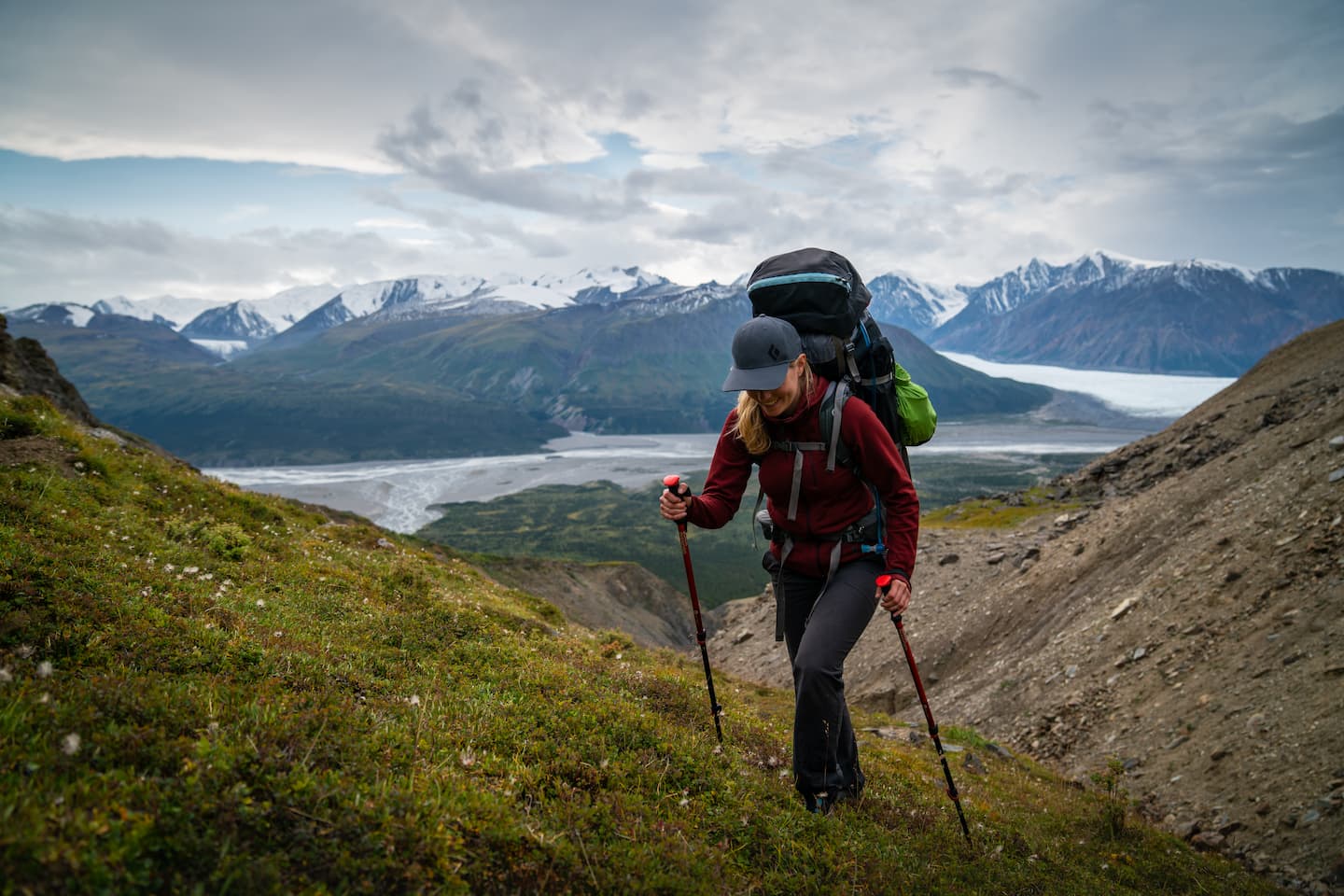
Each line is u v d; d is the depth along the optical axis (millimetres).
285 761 3387
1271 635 14141
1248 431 44719
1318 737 10781
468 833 3406
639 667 8383
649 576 114750
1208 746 12609
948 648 30156
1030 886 5391
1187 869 7738
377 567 11984
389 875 2963
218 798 2971
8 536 6035
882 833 5324
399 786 3539
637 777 4723
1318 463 18312
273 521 12812
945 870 5066
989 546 40562
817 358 4848
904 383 5234
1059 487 55406
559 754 4781
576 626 17938
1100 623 20453
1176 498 27156
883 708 28797
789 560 5191
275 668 4797
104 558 6441
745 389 4578
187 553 8312
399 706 4930
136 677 3998
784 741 7023
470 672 6402
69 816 2555
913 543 4871
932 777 8961
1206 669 14961
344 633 6793
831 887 4195
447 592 12109
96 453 11492
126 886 2422
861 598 4941
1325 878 8633
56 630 4453
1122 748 14648
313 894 2693
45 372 30672
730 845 4352
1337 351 49781
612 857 3684
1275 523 17531
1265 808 10266
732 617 52469
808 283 4824
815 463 4852
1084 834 8227
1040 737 17531
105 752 3123
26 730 3131
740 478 5348
